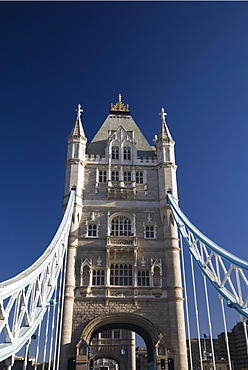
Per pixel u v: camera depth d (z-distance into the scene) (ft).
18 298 84.48
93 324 149.48
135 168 193.06
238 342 453.17
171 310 154.10
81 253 165.27
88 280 159.33
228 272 104.01
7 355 73.97
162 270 163.43
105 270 161.89
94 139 210.79
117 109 234.38
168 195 179.52
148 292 158.30
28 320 92.43
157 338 147.84
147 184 188.24
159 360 142.82
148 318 152.76
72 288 155.43
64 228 146.72
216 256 115.55
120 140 201.77
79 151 191.42
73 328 148.97
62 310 146.30
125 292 157.69
